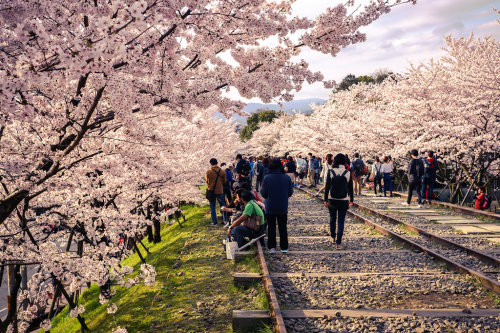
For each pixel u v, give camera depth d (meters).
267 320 4.41
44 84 3.47
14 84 2.47
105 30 2.42
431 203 14.64
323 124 25.22
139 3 2.45
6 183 5.50
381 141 20.05
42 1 2.72
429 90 16.03
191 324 4.78
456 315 4.38
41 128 4.63
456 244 7.46
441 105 16.02
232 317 4.51
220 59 4.05
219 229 11.01
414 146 16.47
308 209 14.28
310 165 24.53
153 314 5.30
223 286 6.11
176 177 8.87
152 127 5.77
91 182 7.29
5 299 21.50
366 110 23.84
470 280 5.58
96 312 8.07
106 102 4.09
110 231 7.52
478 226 9.82
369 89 27.98
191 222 14.19
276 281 5.81
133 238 10.11
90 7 3.06
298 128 29.62
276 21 3.82
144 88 3.54
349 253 7.43
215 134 21.56
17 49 2.95
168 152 8.75
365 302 4.95
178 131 12.02
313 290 5.41
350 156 23.08
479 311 4.45
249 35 3.93
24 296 6.57
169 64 3.52
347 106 28.86
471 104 14.55
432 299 4.99
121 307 6.42
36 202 6.26
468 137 14.35
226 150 30.83
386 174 18.33
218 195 11.73
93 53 2.45
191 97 3.64
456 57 18.50
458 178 17.75
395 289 5.37
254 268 6.59
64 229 7.23
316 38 3.81
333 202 7.98
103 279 5.96
